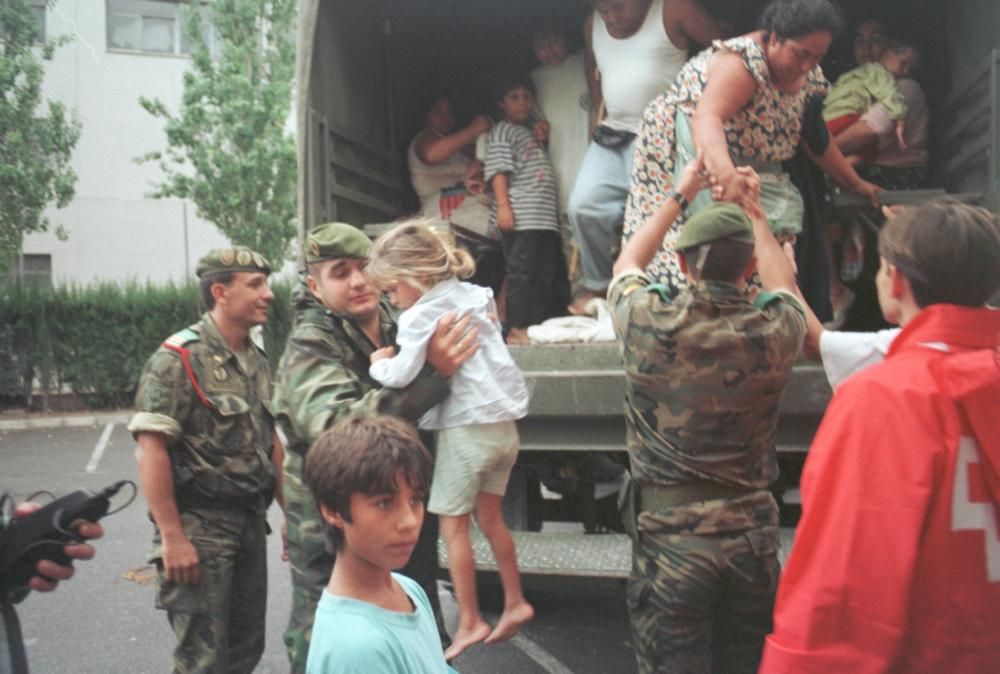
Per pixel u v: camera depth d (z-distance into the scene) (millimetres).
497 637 2992
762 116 3441
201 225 20016
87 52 19266
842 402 1623
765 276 2748
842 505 1552
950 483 1519
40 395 14102
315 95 4504
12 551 1902
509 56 5914
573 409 3480
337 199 4691
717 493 2479
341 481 1679
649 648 2543
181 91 19750
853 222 4375
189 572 2953
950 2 4891
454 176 5492
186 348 3031
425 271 2732
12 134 14844
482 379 2879
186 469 2984
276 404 2836
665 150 3664
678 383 2436
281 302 14508
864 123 4672
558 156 5082
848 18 5445
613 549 3537
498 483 3033
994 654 1525
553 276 5105
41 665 4340
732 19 5262
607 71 4461
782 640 1586
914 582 1524
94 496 1943
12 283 13867
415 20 5777
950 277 1651
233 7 16703
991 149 3988
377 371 2725
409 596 1843
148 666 4312
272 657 4344
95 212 19484
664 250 3633
